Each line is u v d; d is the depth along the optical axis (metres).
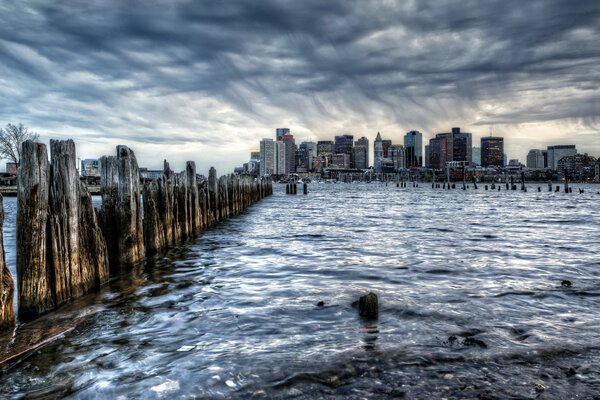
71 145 7.14
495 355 5.07
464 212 35.06
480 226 22.86
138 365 4.96
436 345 5.40
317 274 10.22
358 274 10.15
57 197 6.95
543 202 53.28
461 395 4.14
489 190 116.31
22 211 6.37
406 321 6.42
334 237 17.86
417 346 5.37
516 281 9.25
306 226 22.75
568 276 9.79
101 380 4.60
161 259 12.11
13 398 4.25
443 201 56.69
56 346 5.55
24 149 6.40
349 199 62.47
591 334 5.79
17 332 5.95
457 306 7.22
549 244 15.45
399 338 5.68
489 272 10.27
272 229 21.00
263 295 8.16
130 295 8.15
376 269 10.73
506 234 18.88
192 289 8.69
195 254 13.32
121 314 6.92
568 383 4.36
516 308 7.11
